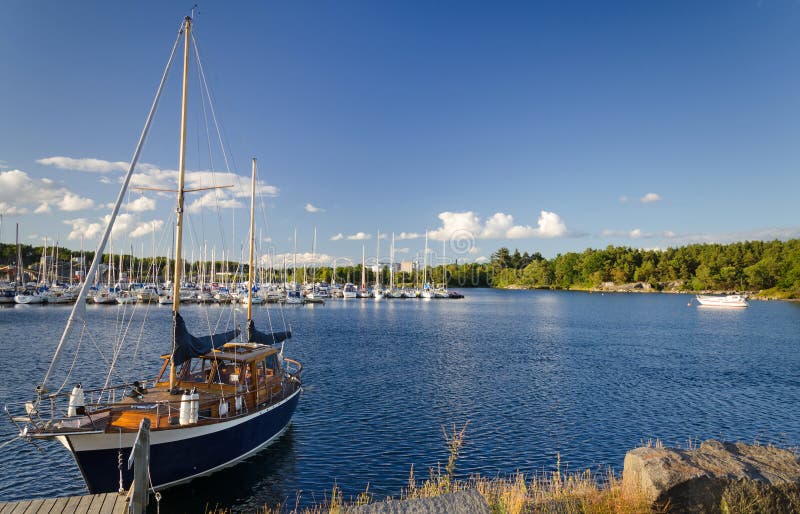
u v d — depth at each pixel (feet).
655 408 102.83
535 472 68.23
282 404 75.31
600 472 68.28
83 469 49.98
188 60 66.49
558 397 111.04
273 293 422.41
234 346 75.77
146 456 35.22
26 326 223.51
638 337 232.73
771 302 521.65
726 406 105.29
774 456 34.76
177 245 64.39
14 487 62.13
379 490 61.98
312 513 44.62
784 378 136.77
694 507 29.99
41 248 564.30
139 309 325.42
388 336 221.05
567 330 262.06
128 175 52.95
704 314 382.22
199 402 60.08
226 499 58.44
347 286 580.30
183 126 66.28
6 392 105.29
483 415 95.76
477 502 29.43
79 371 128.47
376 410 97.60
